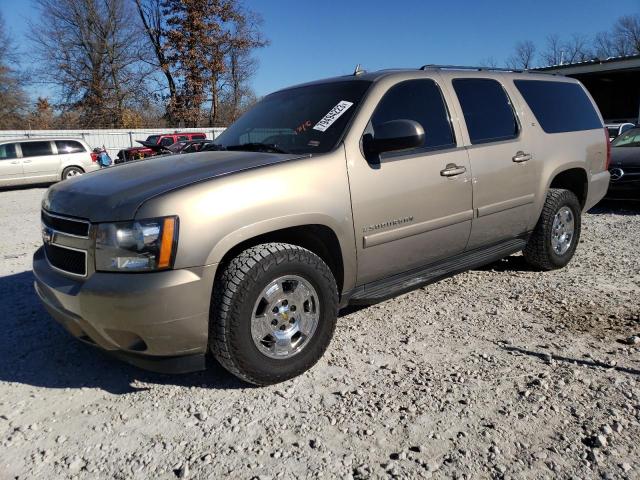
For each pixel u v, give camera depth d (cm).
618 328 396
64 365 366
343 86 405
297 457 259
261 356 314
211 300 300
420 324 413
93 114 4266
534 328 400
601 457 251
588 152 548
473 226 433
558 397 303
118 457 265
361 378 333
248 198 305
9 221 1047
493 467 247
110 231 288
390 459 255
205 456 262
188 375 347
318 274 331
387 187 366
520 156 466
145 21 4262
